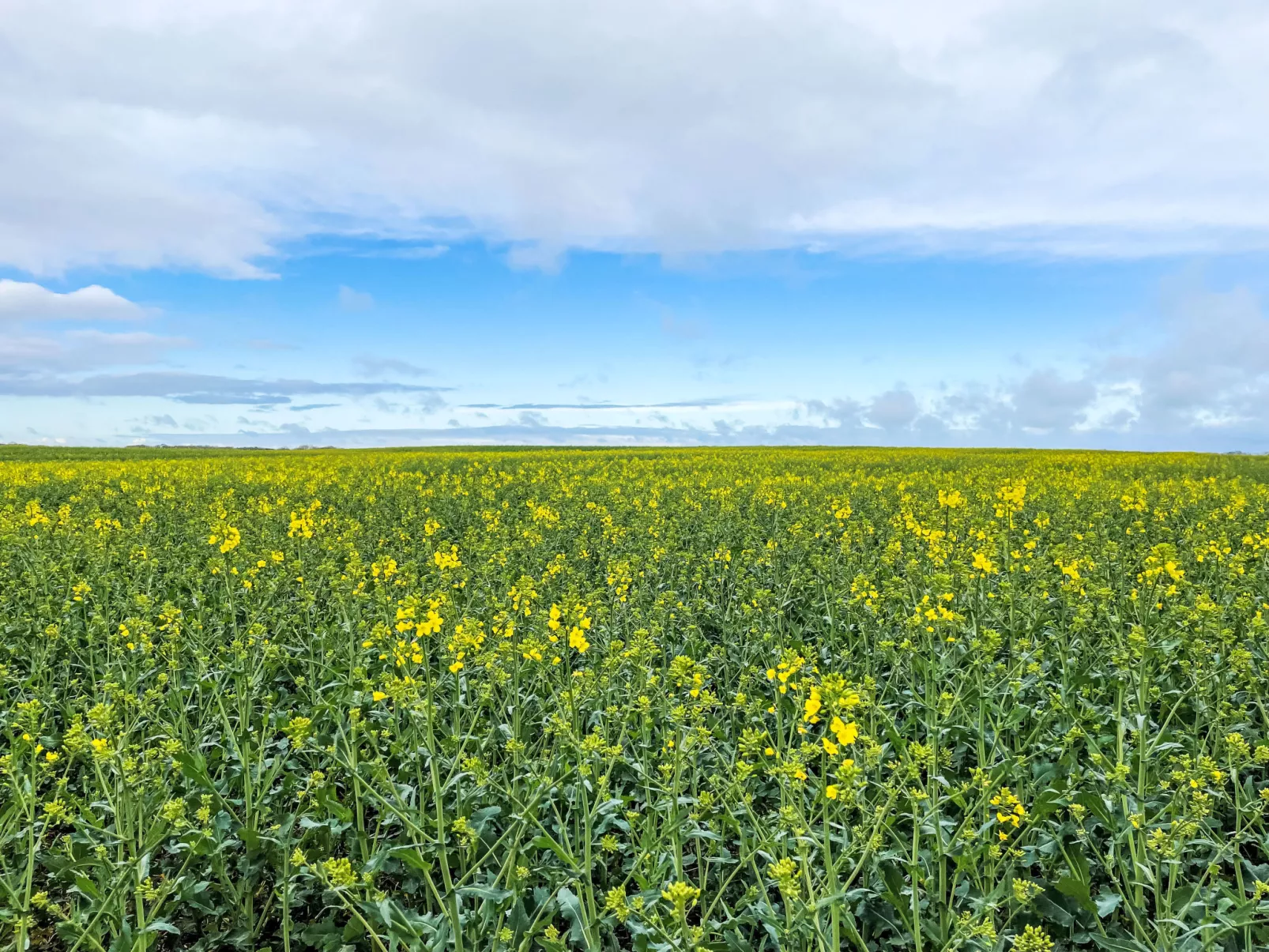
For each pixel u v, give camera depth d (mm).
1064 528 12750
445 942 4023
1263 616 7344
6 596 8836
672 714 4922
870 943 4430
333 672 6562
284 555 10406
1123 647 5895
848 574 9602
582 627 6266
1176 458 38844
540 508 14234
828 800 4203
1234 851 4375
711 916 4641
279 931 4742
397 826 5465
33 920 4375
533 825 4719
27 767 5621
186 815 4973
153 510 16359
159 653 7141
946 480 22141
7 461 39281
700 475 25203
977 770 4887
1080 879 4426
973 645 5934
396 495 19094
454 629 6469
